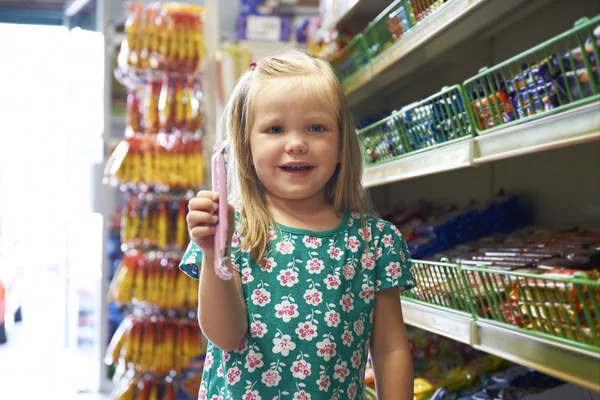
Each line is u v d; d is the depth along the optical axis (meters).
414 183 2.90
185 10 3.42
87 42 5.16
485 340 1.34
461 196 2.49
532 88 1.27
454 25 1.66
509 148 1.25
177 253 3.39
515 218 2.04
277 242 1.27
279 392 1.19
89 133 5.11
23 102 7.18
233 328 1.17
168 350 3.26
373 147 2.10
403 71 2.17
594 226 1.72
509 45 2.12
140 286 3.26
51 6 6.38
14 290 7.71
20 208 8.50
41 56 6.59
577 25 1.04
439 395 1.78
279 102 1.24
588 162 1.77
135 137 3.40
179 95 3.39
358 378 1.24
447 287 1.56
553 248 1.54
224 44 3.78
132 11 3.41
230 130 1.37
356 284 1.27
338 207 1.37
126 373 3.40
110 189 4.68
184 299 3.27
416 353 2.12
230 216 1.10
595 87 1.01
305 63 1.31
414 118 1.75
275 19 3.98
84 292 5.59
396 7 1.99
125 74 3.52
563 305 1.10
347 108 1.35
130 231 3.32
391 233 1.36
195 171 3.34
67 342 5.87
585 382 1.03
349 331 1.23
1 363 5.36
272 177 1.26
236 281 1.24
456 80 2.42
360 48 2.28
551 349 1.12
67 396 4.22
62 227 5.75
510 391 1.71
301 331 1.20
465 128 1.51
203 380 1.33
